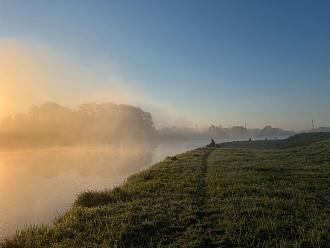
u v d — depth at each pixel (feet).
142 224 44.39
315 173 84.28
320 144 157.17
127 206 55.21
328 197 60.29
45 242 41.22
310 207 52.80
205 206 54.29
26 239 42.29
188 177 82.33
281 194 61.72
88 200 62.03
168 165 109.50
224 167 99.71
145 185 72.90
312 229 41.65
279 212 48.98
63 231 44.01
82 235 42.24
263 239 39.34
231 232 41.39
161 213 49.98
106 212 52.01
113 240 39.81
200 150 187.11
